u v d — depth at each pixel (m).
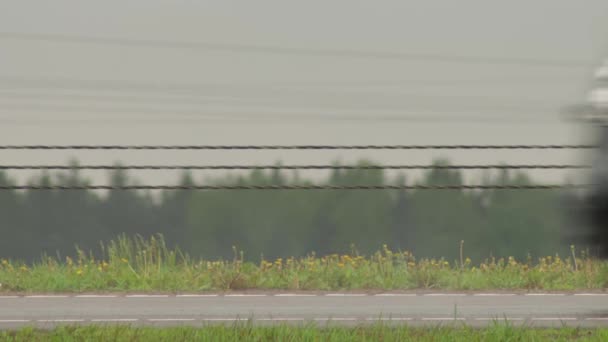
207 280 73.06
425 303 63.62
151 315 57.59
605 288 73.25
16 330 50.03
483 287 73.31
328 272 75.06
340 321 53.81
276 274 74.62
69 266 76.81
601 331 49.25
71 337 47.12
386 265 77.06
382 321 51.16
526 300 65.31
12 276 74.00
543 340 47.50
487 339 47.25
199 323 53.34
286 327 48.66
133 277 73.69
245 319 54.97
